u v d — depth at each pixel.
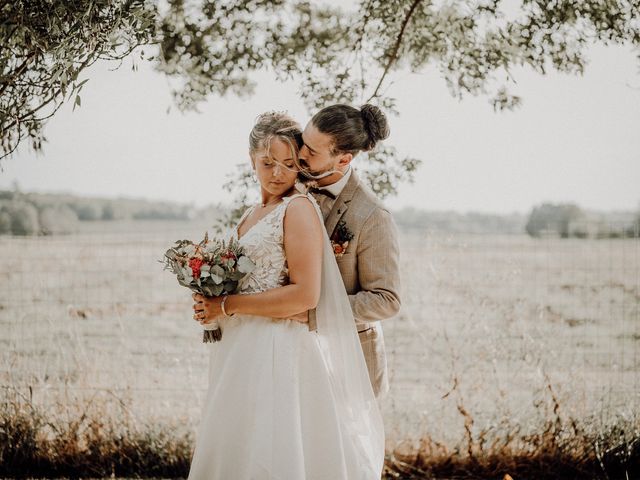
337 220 2.88
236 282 2.63
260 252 2.66
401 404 4.45
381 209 2.88
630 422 4.14
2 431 3.99
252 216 2.82
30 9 2.67
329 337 2.74
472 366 4.32
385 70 4.07
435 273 4.42
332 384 2.76
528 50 3.99
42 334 4.80
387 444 4.14
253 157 2.78
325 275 2.73
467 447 4.11
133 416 4.11
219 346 2.79
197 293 2.67
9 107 2.81
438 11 4.10
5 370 4.18
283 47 4.27
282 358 2.62
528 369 4.30
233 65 4.28
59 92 2.75
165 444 4.06
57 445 4.02
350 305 2.76
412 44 4.21
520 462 4.06
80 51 2.65
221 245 2.65
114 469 4.01
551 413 4.20
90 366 4.28
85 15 2.63
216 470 2.61
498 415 4.18
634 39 3.79
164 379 4.56
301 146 2.77
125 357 4.59
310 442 2.64
